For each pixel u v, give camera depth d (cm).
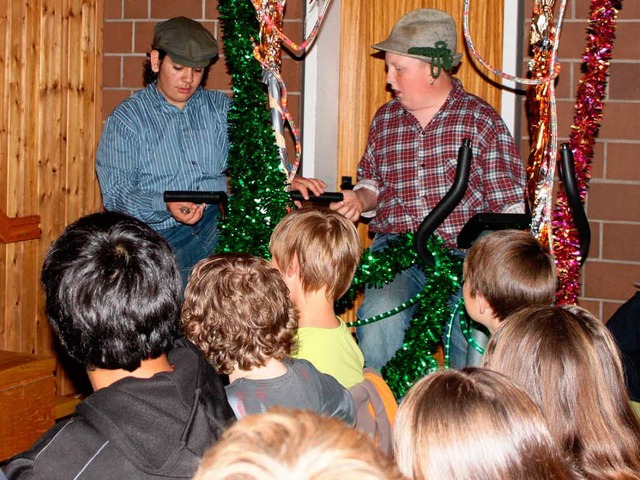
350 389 201
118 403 141
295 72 420
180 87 354
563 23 392
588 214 396
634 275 393
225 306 181
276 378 181
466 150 282
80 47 416
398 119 354
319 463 72
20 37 383
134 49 427
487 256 225
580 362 154
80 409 143
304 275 227
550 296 224
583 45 390
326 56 421
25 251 392
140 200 356
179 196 308
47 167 401
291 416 79
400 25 339
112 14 427
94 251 148
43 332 404
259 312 181
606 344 162
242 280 183
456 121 342
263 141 308
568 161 291
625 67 387
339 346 225
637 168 389
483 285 225
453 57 339
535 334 158
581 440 153
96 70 426
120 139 355
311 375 186
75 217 420
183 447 140
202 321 183
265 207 307
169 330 152
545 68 312
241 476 71
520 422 121
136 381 145
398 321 327
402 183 351
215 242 361
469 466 118
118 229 153
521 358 157
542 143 314
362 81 423
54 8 399
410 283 329
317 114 425
